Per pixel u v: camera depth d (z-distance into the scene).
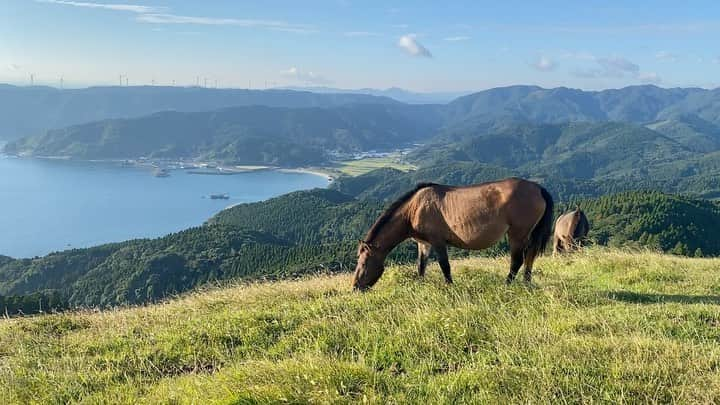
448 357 5.70
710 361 5.08
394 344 5.97
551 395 4.58
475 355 5.66
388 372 5.29
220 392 4.89
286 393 4.70
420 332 6.23
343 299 8.21
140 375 5.99
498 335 6.06
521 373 5.00
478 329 6.32
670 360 5.14
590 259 12.08
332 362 5.31
